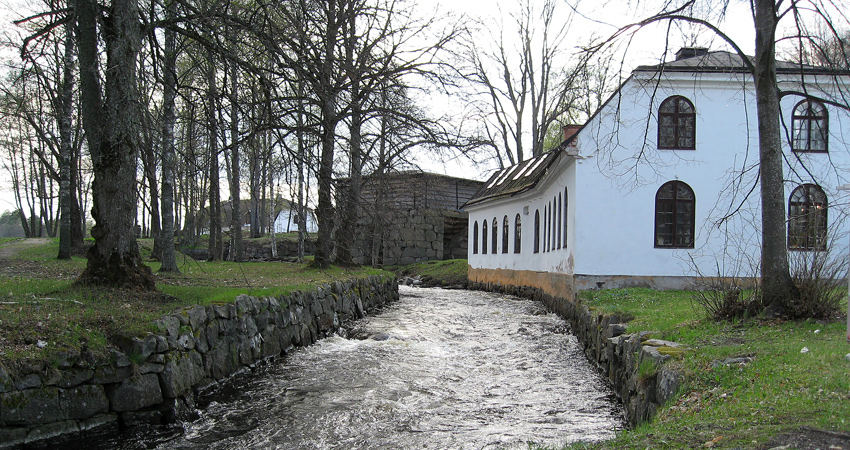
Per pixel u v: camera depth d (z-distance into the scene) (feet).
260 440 22.93
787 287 30.22
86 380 21.48
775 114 31.27
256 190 35.40
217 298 33.04
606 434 23.91
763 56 31.19
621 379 29.50
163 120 36.96
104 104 31.12
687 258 57.88
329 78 33.63
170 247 57.26
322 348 42.47
